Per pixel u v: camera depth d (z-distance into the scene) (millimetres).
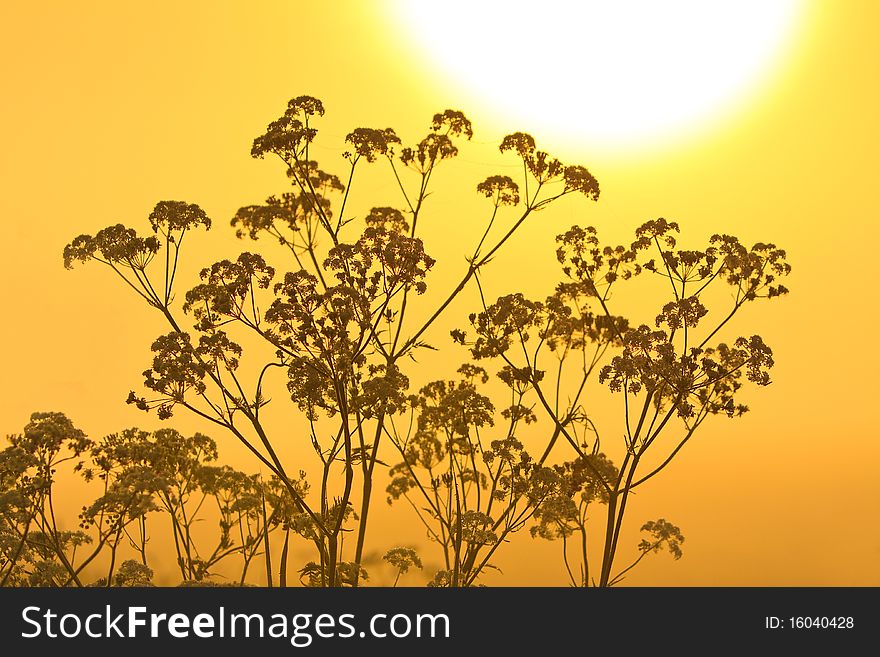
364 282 18906
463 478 23172
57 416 18688
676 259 20781
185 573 21078
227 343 19000
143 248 19578
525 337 22453
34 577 19156
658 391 20234
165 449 20781
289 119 22625
